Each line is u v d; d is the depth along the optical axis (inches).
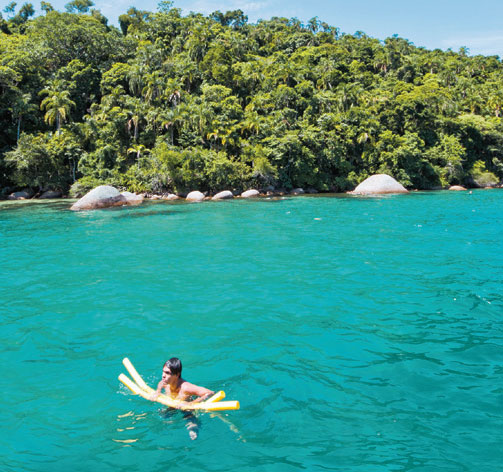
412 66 3459.6
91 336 292.4
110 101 2097.7
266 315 328.2
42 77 2214.6
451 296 374.0
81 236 729.0
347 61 3412.9
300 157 2018.9
